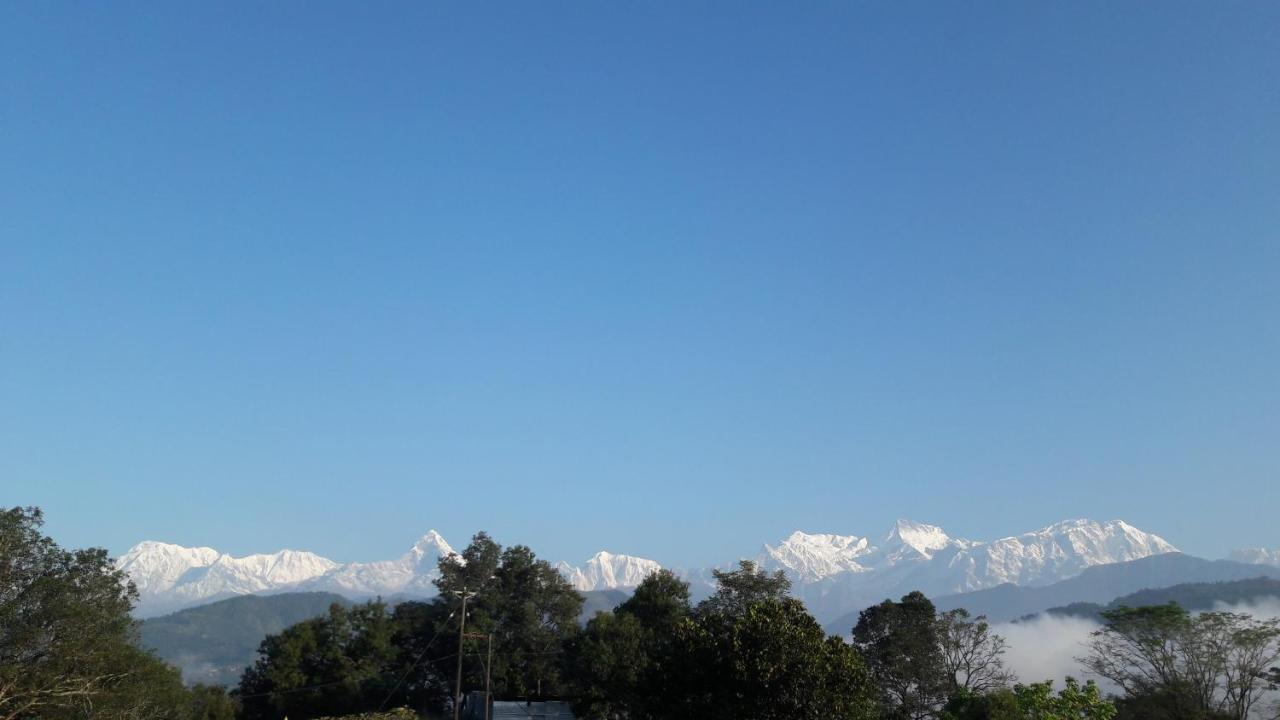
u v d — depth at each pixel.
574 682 85.81
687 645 50.16
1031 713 54.66
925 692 74.12
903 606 79.56
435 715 97.00
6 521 52.38
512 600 101.12
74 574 54.22
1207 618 66.88
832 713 45.59
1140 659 69.19
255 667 98.06
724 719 46.22
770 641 47.25
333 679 94.94
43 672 50.62
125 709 55.56
